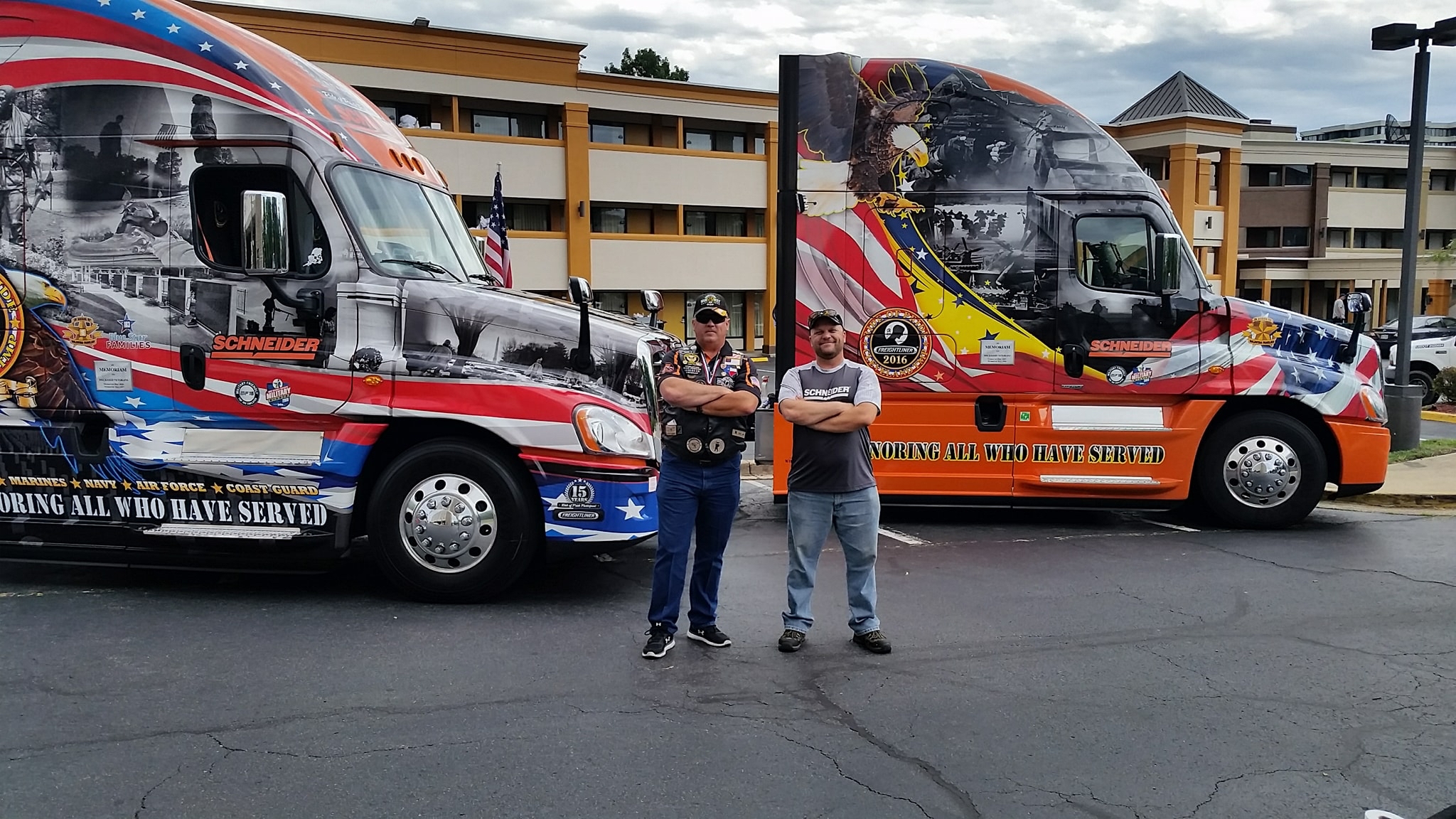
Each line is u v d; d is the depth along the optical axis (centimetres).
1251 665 503
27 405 600
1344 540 782
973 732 421
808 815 349
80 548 609
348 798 357
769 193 3703
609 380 586
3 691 454
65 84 588
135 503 600
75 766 380
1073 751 402
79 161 587
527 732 415
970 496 813
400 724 421
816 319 510
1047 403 803
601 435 577
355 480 584
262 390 583
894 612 589
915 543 768
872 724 428
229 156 579
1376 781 378
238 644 521
